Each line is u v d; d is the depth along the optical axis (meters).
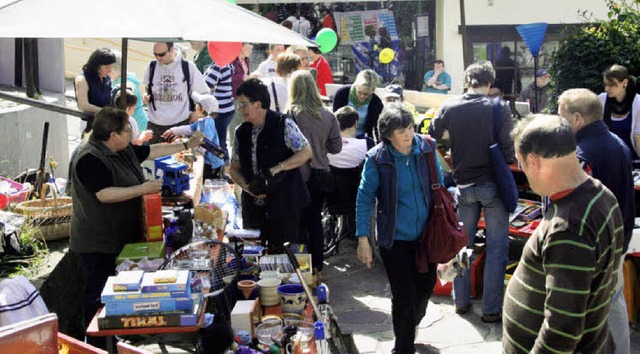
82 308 5.52
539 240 2.66
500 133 5.36
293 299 4.25
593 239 2.54
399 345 4.72
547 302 2.58
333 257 7.09
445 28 14.25
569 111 4.27
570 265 2.53
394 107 4.54
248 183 5.27
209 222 5.02
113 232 4.46
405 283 4.64
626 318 4.24
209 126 7.20
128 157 4.68
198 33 3.75
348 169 6.62
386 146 4.60
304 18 14.76
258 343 3.88
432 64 14.63
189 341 3.99
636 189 5.70
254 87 5.07
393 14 14.57
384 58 12.42
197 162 6.75
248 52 9.96
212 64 8.75
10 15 3.66
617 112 6.11
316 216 6.11
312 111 5.84
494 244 5.56
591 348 2.72
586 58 7.66
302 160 5.16
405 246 4.64
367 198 4.65
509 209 5.41
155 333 3.59
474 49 14.23
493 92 8.28
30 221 5.26
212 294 3.93
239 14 4.23
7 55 8.80
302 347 3.74
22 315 3.64
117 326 3.56
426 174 4.59
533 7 13.84
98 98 6.62
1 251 4.95
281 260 4.79
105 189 4.37
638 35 7.57
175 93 7.57
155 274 3.66
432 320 5.75
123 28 3.63
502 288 5.70
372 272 6.73
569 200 2.60
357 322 5.72
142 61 14.89
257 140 5.19
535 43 8.88
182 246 4.50
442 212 4.55
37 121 7.33
